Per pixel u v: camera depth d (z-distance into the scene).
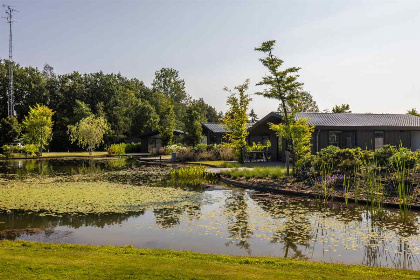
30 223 8.77
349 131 22.67
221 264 5.03
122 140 64.25
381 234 7.49
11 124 42.44
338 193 11.88
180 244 6.93
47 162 32.09
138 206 10.78
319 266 5.10
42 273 4.41
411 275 4.71
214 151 30.00
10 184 15.88
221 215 9.43
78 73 70.50
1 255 5.32
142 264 4.90
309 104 49.25
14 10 48.38
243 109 24.50
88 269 4.61
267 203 11.07
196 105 37.75
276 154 25.88
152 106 72.44
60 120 64.12
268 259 5.48
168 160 31.80
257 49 16.58
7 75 64.06
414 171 11.73
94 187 14.88
